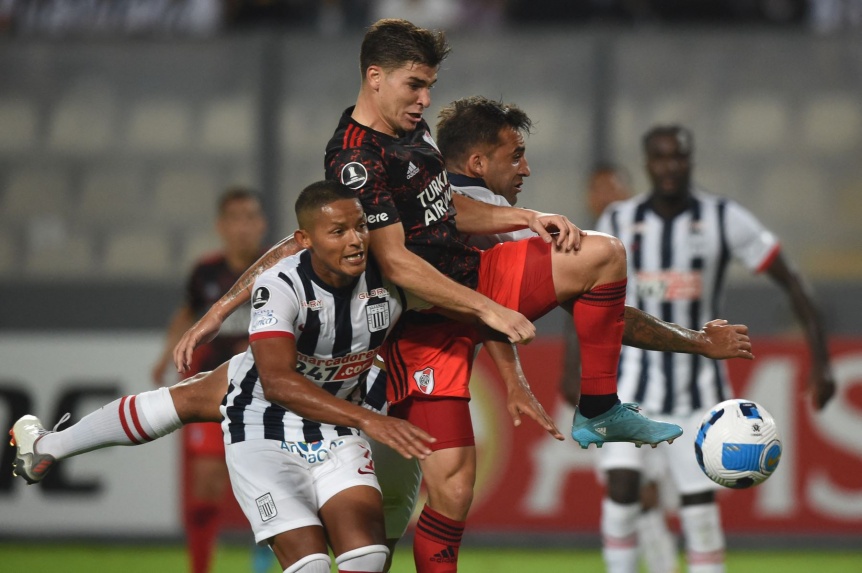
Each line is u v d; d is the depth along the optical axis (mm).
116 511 28266
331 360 14234
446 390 14875
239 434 14461
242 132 30391
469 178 15742
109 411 15609
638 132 29766
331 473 14297
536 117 29922
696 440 14938
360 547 13617
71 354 28781
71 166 30719
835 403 27422
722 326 15398
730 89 29844
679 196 21688
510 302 14648
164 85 30625
